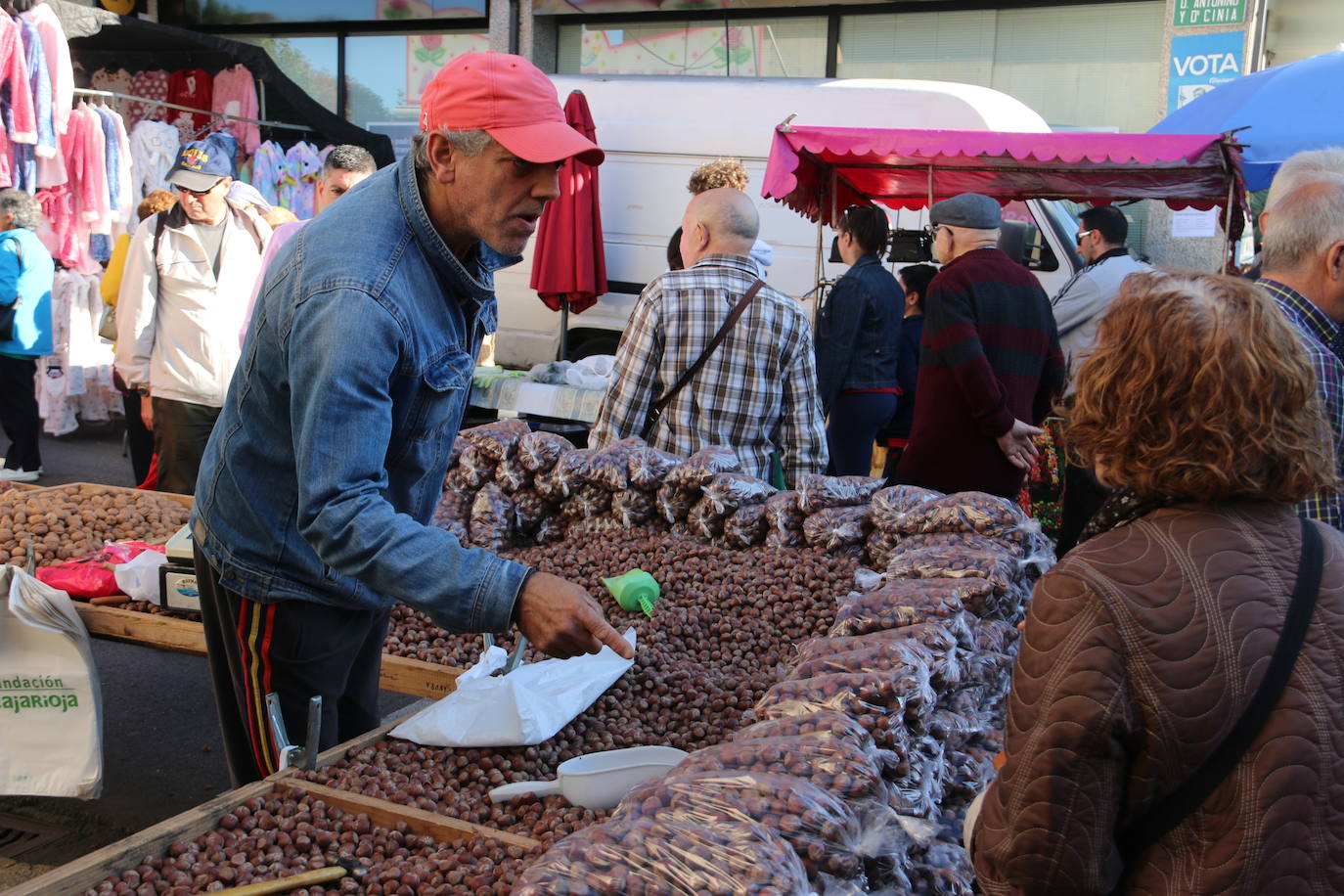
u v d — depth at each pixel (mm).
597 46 10984
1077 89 9594
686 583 3307
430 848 1961
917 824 1693
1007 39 9719
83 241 8875
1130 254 6215
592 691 2520
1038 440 4746
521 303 8711
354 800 2043
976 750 2107
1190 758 1246
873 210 5766
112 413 10047
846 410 5773
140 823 3721
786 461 4070
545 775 2285
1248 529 1309
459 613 1818
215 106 10148
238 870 1809
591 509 3811
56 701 2971
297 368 1920
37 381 9297
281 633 2268
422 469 2203
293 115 10430
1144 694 1247
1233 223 5277
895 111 7340
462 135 1923
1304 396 1305
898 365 6180
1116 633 1260
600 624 1805
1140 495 1366
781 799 1530
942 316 4258
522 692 2367
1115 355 1352
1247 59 8750
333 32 11992
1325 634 1261
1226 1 8734
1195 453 1295
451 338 2105
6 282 7539
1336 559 1318
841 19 10164
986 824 1352
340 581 2270
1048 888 1273
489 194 1975
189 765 4164
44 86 7805
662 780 1676
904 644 1944
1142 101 9398
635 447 3793
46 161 8164
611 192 8164
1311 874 1237
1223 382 1274
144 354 5609
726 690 2672
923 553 2633
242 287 5641
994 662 2221
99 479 8156
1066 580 1315
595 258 7621
